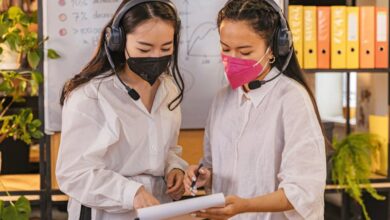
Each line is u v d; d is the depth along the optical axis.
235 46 1.50
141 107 1.62
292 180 1.45
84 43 2.47
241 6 1.49
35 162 3.67
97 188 1.53
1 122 2.68
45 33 2.45
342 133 3.20
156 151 1.65
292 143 1.49
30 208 2.37
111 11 2.47
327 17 2.54
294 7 2.51
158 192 1.70
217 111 1.71
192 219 1.45
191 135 2.62
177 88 1.75
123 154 1.61
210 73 2.56
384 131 2.82
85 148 1.56
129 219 1.61
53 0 2.44
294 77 1.62
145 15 1.49
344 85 3.19
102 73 1.63
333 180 2.63
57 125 2.45
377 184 2.68
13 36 2.27
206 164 1.77
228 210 1.37
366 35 2.57
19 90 2.54
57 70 2.46
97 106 1.58
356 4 2.96
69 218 1.71
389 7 2.73
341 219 2.91
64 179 1.56
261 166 1.55
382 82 3.17
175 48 1.62
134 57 1.52
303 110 1.51
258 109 1.58
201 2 2.53
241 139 1.59
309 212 1.44
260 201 1.41
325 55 2.55
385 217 2.78
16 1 2.80
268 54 1.54
